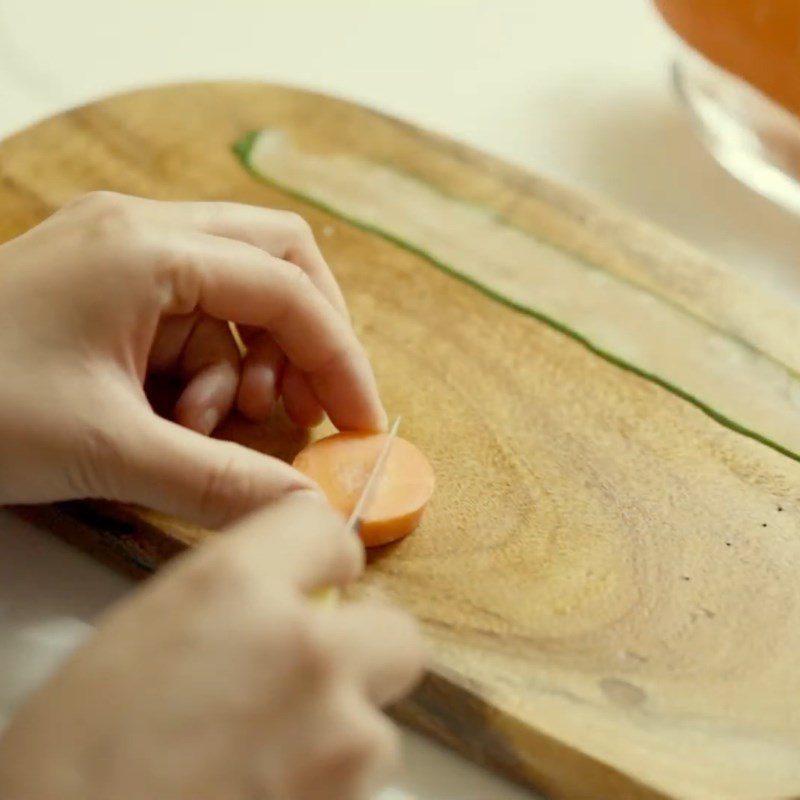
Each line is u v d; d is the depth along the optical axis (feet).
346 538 1.31
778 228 2.02
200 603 1.24
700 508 1.61
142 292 1.47
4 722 1.42
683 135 2.15
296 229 1.64
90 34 2.23
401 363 1.72
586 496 1.61
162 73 2.17
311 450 1.59
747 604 1.53
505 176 1.94
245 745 1.22
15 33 2.21
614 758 1.41
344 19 2.33
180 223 1.56
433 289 1.80
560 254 1.86
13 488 1.49
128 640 1.23
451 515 1.58
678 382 1.73
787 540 1.59
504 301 1.79
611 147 2.12
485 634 1.49
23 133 1.90
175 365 1.63
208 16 2.30
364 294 1.78
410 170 1.94
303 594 1.28
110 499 1.51
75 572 1.54
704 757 1.42
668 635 1.51
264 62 2.22
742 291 1.83
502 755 1.44
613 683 1.47
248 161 1.92
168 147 1.92
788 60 1.86
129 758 1.20
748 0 1.85
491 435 1.66
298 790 1.23
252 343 1.64
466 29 2.34
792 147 1.96
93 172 1.87
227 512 1.45
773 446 1.68
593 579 1.54
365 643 1.26
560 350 1.75
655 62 2.30
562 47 2.32
